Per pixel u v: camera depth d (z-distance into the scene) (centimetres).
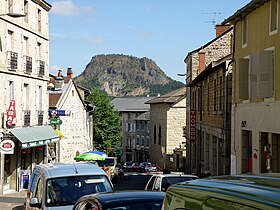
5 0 3028
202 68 4497
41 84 3719
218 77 2953
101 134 7112
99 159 3700
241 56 2172
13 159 3219
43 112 3725
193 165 4544
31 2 3466
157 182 1475
